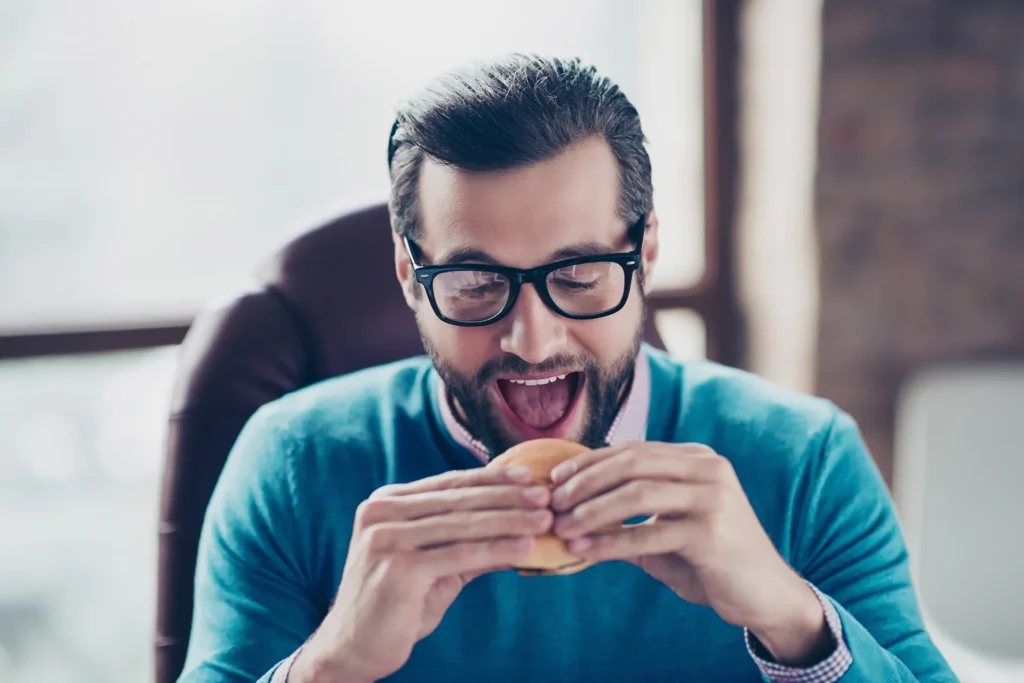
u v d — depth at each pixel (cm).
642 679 89
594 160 80
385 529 75
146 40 162
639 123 84
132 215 165
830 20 167
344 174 169
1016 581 142
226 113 166
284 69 166
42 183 161
